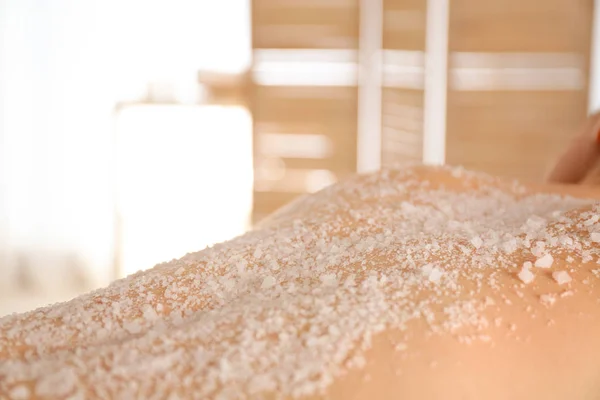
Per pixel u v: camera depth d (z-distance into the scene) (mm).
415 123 3436
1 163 3520
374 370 358
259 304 427
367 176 734
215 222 3717
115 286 498
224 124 3977
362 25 3562
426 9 3320
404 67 3475
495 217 604
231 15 3898
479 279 445
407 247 493
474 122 3432
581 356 403
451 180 717
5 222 3549
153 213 3721
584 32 3293
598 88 3320
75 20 3543
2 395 329
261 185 3785
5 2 3455
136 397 328
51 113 3559
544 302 427
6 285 3471
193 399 330
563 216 544
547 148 3426
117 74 3676
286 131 3719
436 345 380
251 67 3680
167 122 3908
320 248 531
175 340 381
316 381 345
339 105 3656
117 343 404
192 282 487
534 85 3373
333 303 413
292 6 3588
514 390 377
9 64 3471
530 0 3299
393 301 416
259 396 333
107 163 3666
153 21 3797
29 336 421
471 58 3381
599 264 466
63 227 3604
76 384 335
